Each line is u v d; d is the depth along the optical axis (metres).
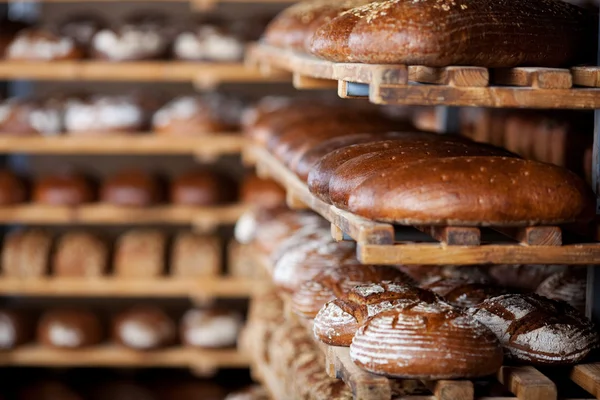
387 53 2.06
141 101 5.10
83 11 5.60
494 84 2.25
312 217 3.57
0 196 4.96
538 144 2.83
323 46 2.37
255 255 3.77
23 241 5.07
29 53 4.89
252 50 4.32
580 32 2.21
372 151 2.34
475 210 1.97
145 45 4.90
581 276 2.59
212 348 5.02
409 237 2.18
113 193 5.00
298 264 2.82
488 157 2.07
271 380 3.24
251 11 5.66
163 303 5.79
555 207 2.00
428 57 2.04
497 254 2.02
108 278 5.04
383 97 2.02
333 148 2.64
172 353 5.05
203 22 5.12
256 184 5.03
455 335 2.03
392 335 2.04
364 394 2.02
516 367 2.18
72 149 4.97
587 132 2.66
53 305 5.78
